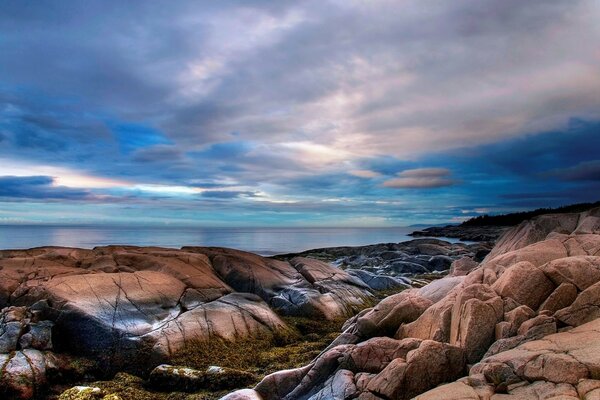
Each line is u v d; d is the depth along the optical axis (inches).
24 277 780.6
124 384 565.0
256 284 986.7
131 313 696.4
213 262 1069.1
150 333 650.8
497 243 1081.4
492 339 454.3
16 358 557.6
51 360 582.9
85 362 613.0
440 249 2137.1
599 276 474.9
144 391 550.6
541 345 389.1
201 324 698.8
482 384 364.2
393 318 589.3
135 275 811.4
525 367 358.0
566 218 906.1
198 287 848.3
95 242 4443.9
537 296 489.7
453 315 508.1
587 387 309.7
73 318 655.1
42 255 936.3
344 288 1060.5
